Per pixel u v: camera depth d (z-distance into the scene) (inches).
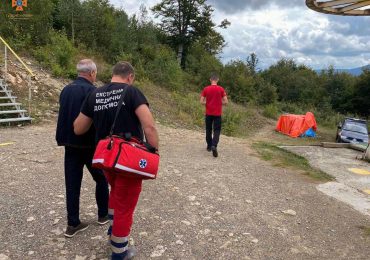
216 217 185.6
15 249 143.3
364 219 201.3
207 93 323.0
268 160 330.6
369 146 362.9
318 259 152.2
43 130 380.2
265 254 152.4
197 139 412.2
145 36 1134.4
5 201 187.8
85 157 150.0
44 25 709.9
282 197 226.7
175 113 701.9
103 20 938.7
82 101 142.3
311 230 180.4
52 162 261.4
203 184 237.6
